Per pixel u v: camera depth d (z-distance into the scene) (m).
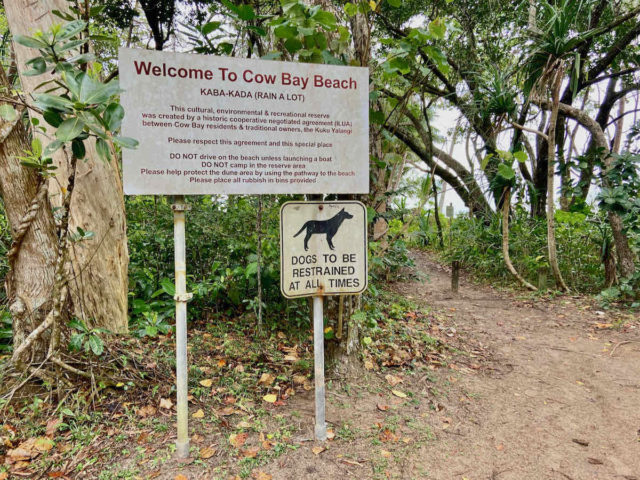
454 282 6.75
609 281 6.02
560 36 5.50
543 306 5.73
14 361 2.32
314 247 2.26
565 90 9.41
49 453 2.03
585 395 3.07
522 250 7.29
